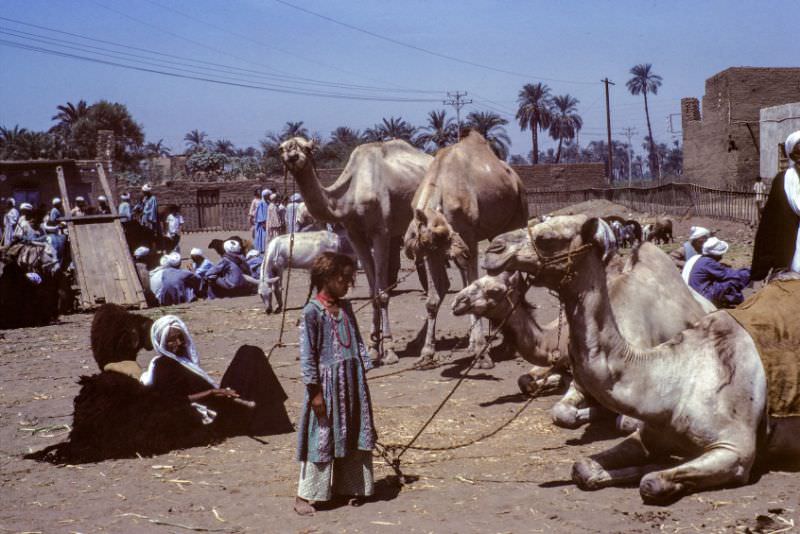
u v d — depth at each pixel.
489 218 10.20
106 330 6.95
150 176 82.94
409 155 11.08
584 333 4.94
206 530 5.01
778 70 46.41
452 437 6.84
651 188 40.97
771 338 5.13
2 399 9.23
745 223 29.64
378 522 4.96
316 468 5.21
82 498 5.74
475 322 9.48
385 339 10.30
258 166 89.88
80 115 107.12
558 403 6.95
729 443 4.92
